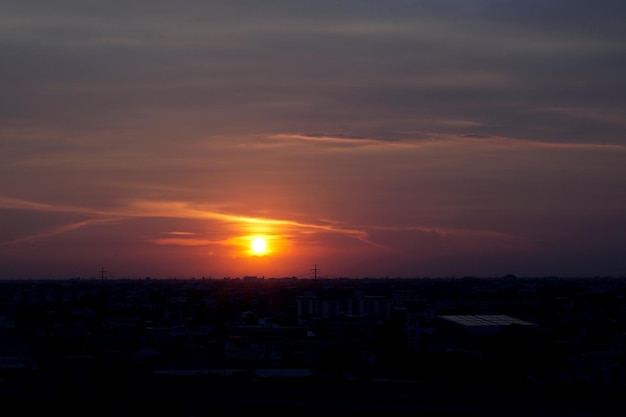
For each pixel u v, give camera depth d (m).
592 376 111.94
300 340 146.50
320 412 72.44
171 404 70.62
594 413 67.94
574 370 114.69
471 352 128.62
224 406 74.50
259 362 122.50
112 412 66.56
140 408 67.44
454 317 176.38
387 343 151.62
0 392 74.88
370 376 106.94
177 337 160.00
